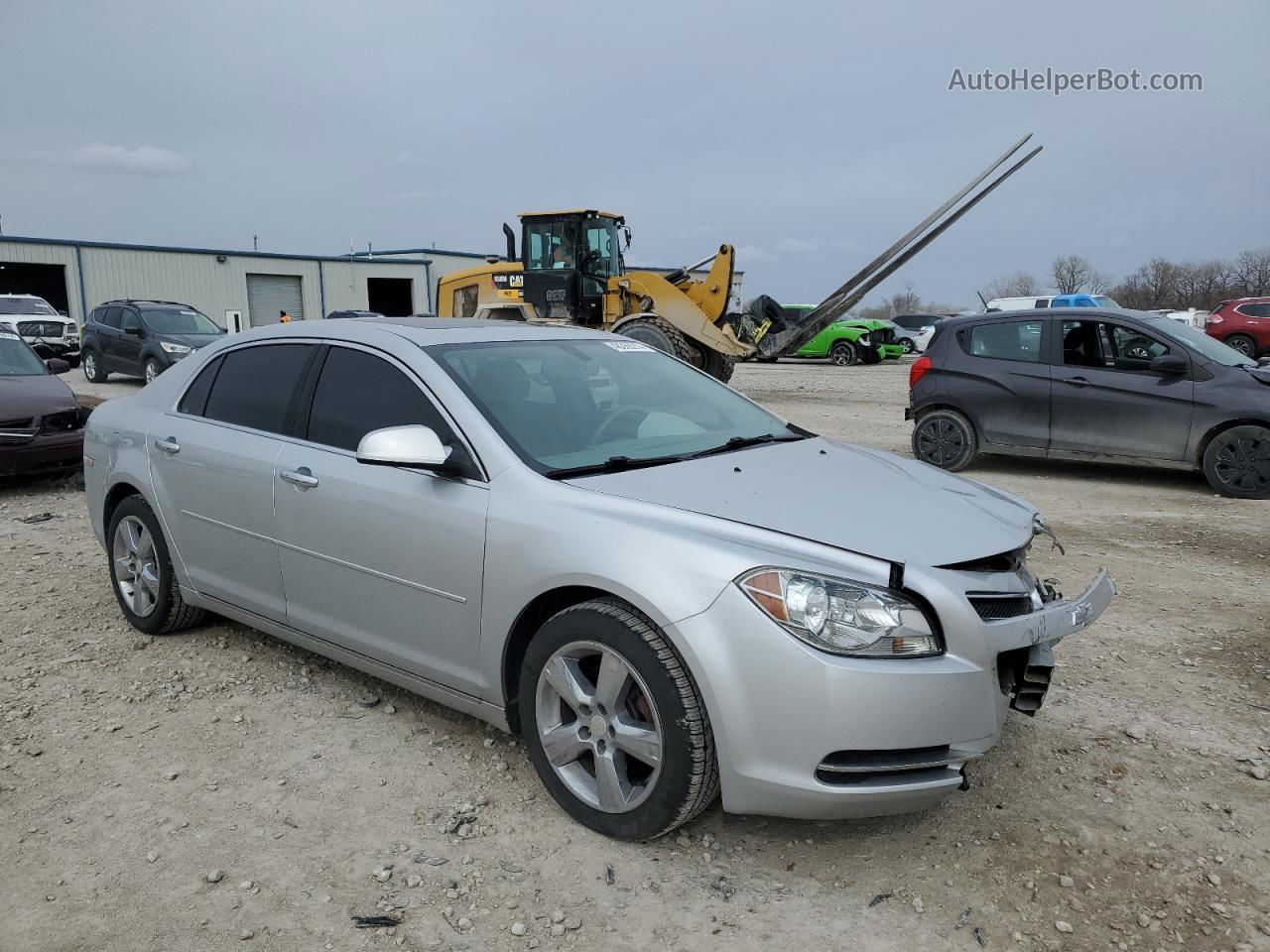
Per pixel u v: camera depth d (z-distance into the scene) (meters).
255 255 43.47
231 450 4.09
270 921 2.59
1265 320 25.02
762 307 15.73
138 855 2.89
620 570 2.80
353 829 3.02
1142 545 6.62
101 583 5.67
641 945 2.50
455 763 3.44
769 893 2.71
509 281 17.91
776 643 2.59
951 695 2.61
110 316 19.06
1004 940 2.52
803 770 2.59
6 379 8.80
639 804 2.85
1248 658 4.46
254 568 4.04
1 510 7.87
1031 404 9.15
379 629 3.56
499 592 3.11
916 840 2.98
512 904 2.66
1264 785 3.31
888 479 3.44
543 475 3.16
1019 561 3.02
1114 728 3.74
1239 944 2.50
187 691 4.07
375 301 50.53
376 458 3.12
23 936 2.53
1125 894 2.71
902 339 35.03
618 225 16.97
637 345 4.38
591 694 2.98
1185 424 8.45
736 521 2.88
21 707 3.90
